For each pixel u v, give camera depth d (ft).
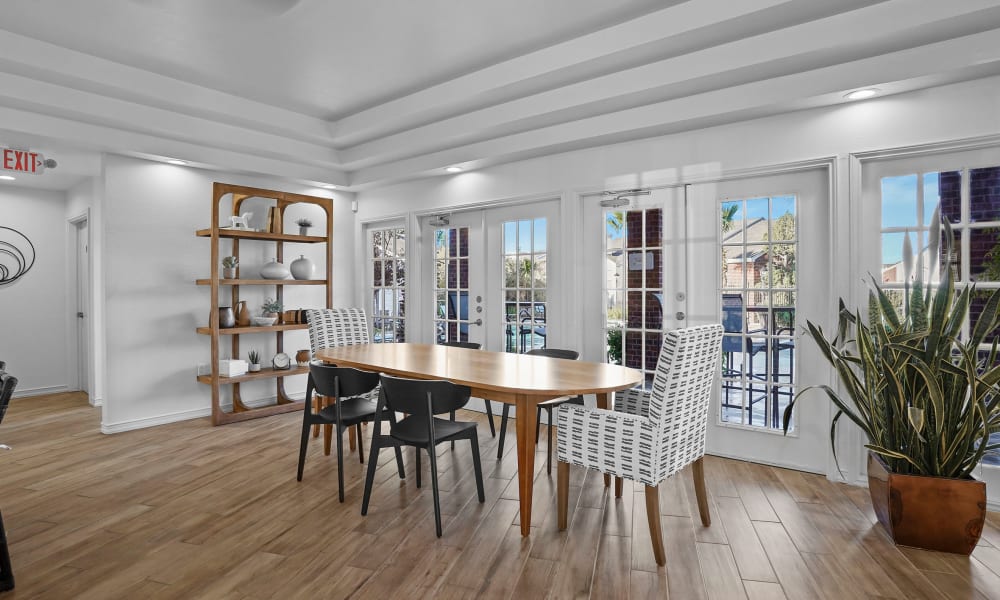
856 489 9.86
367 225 19.47
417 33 10.09
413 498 9.39
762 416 11.43
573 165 13.67
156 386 14.64
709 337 7.86
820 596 6.45
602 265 13.53
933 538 7.49
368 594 6.49
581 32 10.15
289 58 11.20
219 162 14.99
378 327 19.25
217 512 8.82
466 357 10.98
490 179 15.49
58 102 11.45
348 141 16.01
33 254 18.28
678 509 8.97
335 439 13.08
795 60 9.29
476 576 6.89
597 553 7.48
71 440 13.08
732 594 6.49
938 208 7.83
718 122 11.29
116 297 13.93
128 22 9.68
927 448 7.73
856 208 9.99
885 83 9.07
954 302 9.25
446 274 17.17
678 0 9.05
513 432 13.71
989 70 8.55
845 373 8.49
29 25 9.77
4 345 17.67
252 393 16.81
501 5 9.11
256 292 16.89
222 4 7.96
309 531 8.14
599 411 7.75
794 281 11.03
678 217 12.38
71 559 7.30
